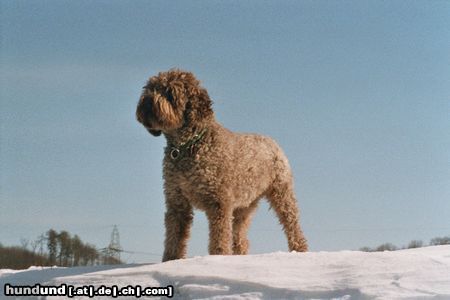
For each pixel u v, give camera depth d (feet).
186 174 26.32
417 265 21.58
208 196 26.32
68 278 23.15
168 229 27.17
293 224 33.68
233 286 20.99
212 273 21.81
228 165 26.84
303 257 23.30
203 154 26.27
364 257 22.80
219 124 28.09
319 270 21.77
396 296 19.13
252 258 23.53
